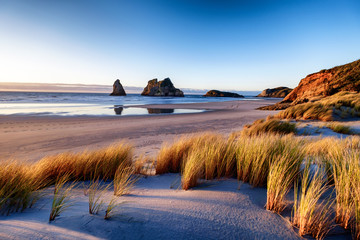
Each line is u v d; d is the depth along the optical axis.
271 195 1.65
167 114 20.17
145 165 4.10
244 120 15.33
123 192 2.21
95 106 29.86
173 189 2.36
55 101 39.84
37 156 6.00
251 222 1.46
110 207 1.57
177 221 1.46
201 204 1.78
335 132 7.63
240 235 1.31
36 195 1.96
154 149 6.56
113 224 1.38
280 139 3.74
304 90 28.86
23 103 32.25
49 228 1.30
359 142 4.23
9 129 10.81
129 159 3.66
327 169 2.28
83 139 8.60
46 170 2.79
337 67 25.75
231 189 2.21
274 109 25.41
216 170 2.90
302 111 11.97
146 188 2.45
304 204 1.34
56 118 15.38
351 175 1.63
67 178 2.76
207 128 11.50
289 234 1.32
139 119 15.84
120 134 9.71
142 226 1.37
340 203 1.47
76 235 1.23
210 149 3.17
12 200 1.71
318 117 10.70
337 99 13.49
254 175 2.36
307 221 1.33
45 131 10.40
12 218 1.46
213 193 2.08
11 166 2.36
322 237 1.26
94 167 3.02
